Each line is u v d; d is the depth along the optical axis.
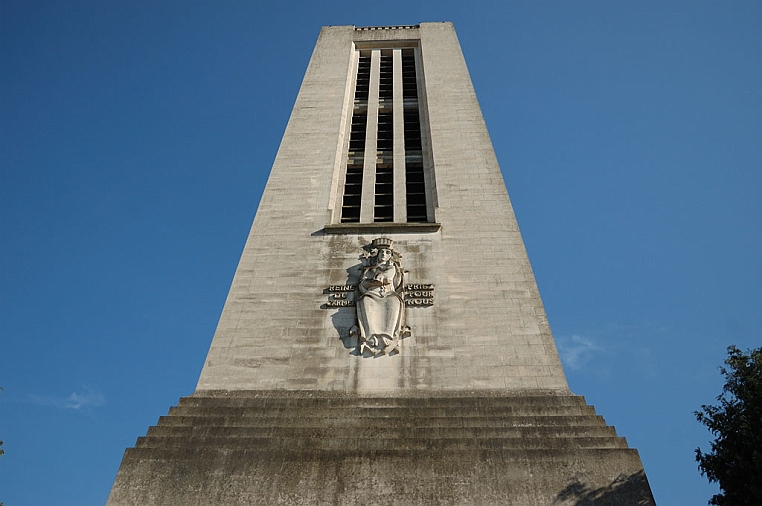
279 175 40.91
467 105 47.31
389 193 41.12
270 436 25.23
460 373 28.66
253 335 30.55
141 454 24.55
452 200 38.41
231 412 26.88
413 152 44.69
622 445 24.45
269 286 32.97
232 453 24.39
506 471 23.39
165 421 26.41
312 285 32.84
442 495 22.80
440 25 60.78
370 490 23.02
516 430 25.25
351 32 60.56
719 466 22.88
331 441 24.75
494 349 29.61
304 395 28.02
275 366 29.20
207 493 23.17
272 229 36.62
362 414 26.42
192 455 24.39
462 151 42.44
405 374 28.62
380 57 57.97
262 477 23.55
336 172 41.72
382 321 30.42
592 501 22.59
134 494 23.28
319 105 48.22
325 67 54.03
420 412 26.50
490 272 33.38
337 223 38.00
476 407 26.67
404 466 23.62
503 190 39.03
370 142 45.56
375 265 32.78
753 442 22.17
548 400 27.02
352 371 28.84
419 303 31.56
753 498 22.11
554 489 22.92
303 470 23.67
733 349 24.61
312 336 30.34
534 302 31.80
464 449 24.19
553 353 29.47
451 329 30.44
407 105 50.34
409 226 36.06
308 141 44.09
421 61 54.97
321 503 22.75
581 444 24.48
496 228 36.22
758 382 22.94
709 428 23.69
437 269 33.50
